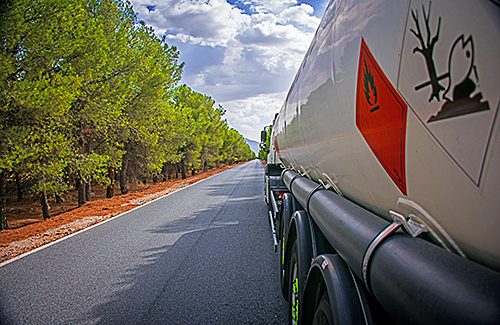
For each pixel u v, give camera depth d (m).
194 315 3.32
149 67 15.49
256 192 14.73
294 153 4.22
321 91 2.31
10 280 4.49
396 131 1.19
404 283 0.99
